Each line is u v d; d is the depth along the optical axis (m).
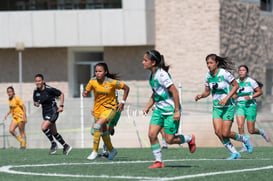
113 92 28.70
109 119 28.41
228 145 28.97
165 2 79.81
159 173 20.94
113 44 78.19
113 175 20.64
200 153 35.81
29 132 55.75
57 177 20.44
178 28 79.38
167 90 22.91
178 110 22.80
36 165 25.81
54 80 82.12
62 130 56.78
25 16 78.94
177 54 79.56
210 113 67.62
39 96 37.16
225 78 27.78
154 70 23.00
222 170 21.95
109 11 78.12
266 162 26.03
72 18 78.50
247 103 38.00
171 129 23.12
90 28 78.31
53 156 34.84
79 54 83.81
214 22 77.69
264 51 87.38
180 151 38.12
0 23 79.12
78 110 59.88
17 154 37.69
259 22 86.12
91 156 28.03
